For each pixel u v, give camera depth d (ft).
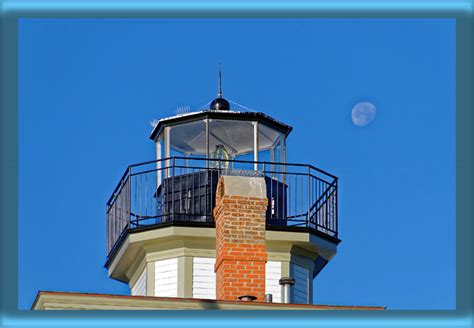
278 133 293.23
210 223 277.85
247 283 242.17
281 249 278.26
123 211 282.15
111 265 290.35
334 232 282.56
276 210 282.15
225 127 292.20
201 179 283.59
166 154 291.79
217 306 201.36
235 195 247.09
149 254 279.90
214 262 277.44
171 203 283.59
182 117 291.17
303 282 280.72
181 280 275.39
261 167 290.15
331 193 284.20
